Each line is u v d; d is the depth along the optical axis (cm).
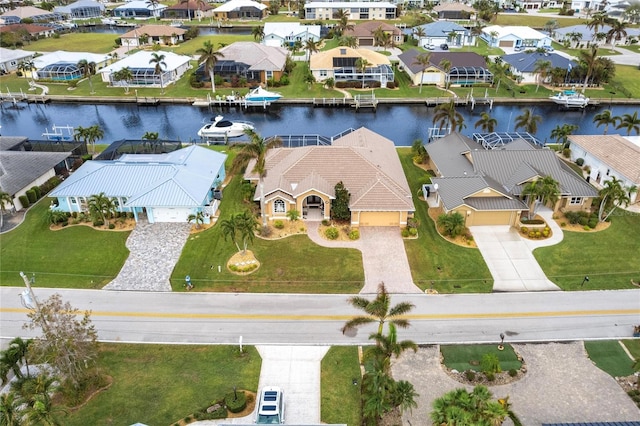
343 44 14275
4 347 4169
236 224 5000
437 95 10925
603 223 5916
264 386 3753
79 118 10044
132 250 5481
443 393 3731
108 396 3697
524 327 4378
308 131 9294
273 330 4347
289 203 5881
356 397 3703
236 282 4956
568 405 3628
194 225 5922
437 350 4131
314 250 5428
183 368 3956
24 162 6750
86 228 5888
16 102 10919
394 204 5703
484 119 7906
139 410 3578
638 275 5025
